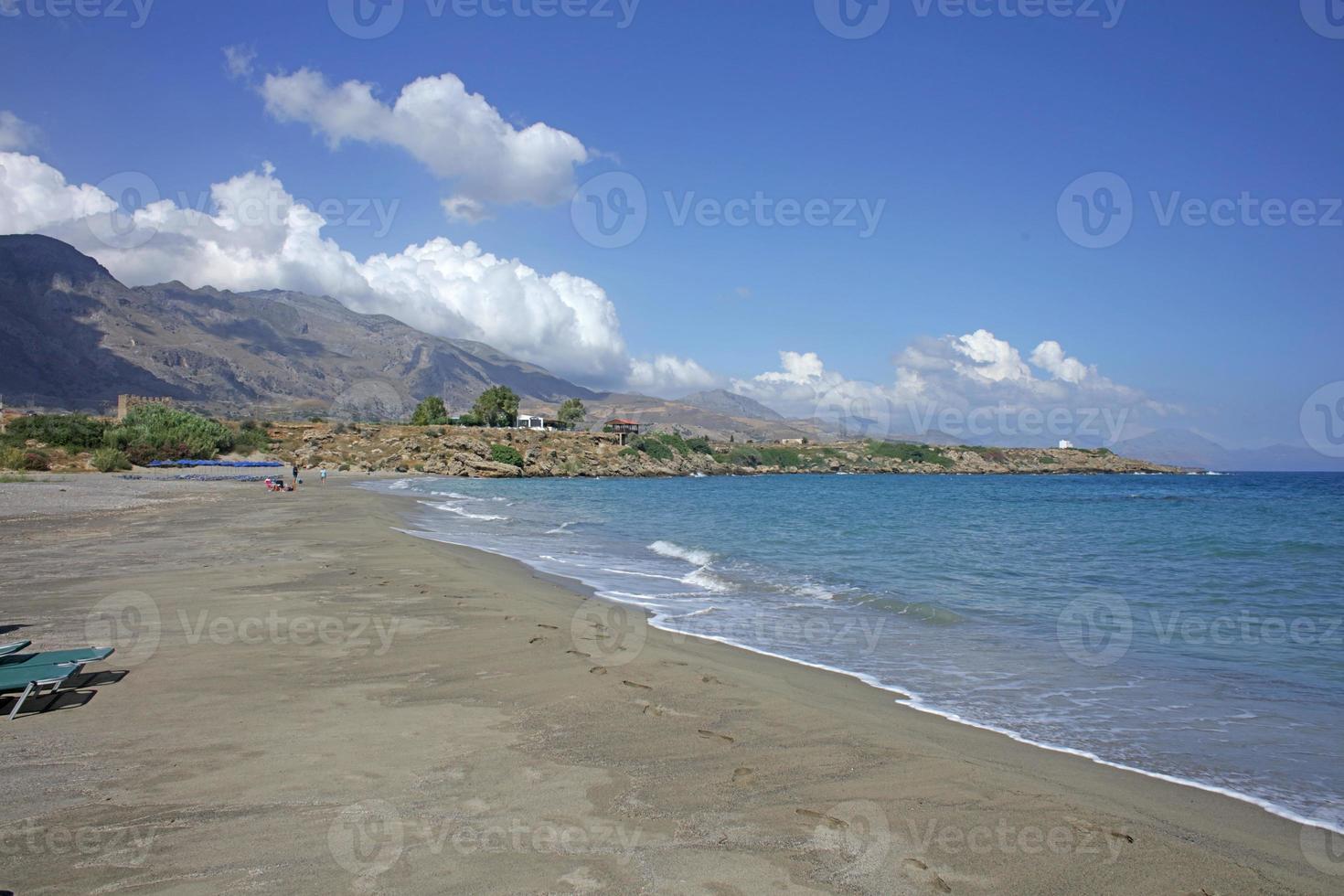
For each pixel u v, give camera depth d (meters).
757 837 4.62
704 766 5.77
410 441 115.50
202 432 89.69
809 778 5.61
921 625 12.21
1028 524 35.38
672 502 54.25
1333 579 17.70
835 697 8.10
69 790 5.08
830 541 26.38
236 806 4.85
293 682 7.79
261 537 21.70
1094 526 34.03
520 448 125.62
